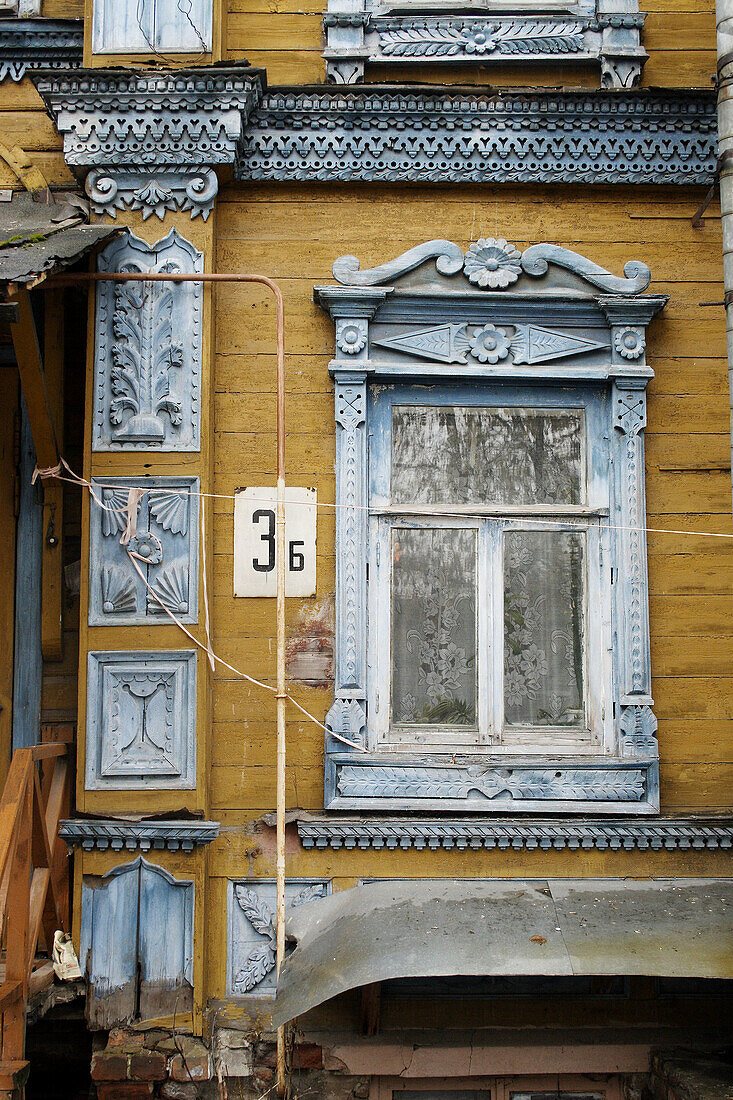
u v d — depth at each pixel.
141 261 4.79
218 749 4.70
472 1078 4.62
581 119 4.99
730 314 4.25
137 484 4.68
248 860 4.62
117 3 4.92
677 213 5.06
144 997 4.45
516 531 4.93
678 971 3.88
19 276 3.89
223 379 4.88
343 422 4.82
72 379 5.11
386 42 5.14
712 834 4.65
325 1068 4.53
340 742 4.68
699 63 5.18
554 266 4.96
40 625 5.01
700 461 4.94
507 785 4.66
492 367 4.89
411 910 4.25
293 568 4.80
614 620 4.84
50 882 4.36
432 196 5.03
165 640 4.61
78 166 4.81
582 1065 4.57
